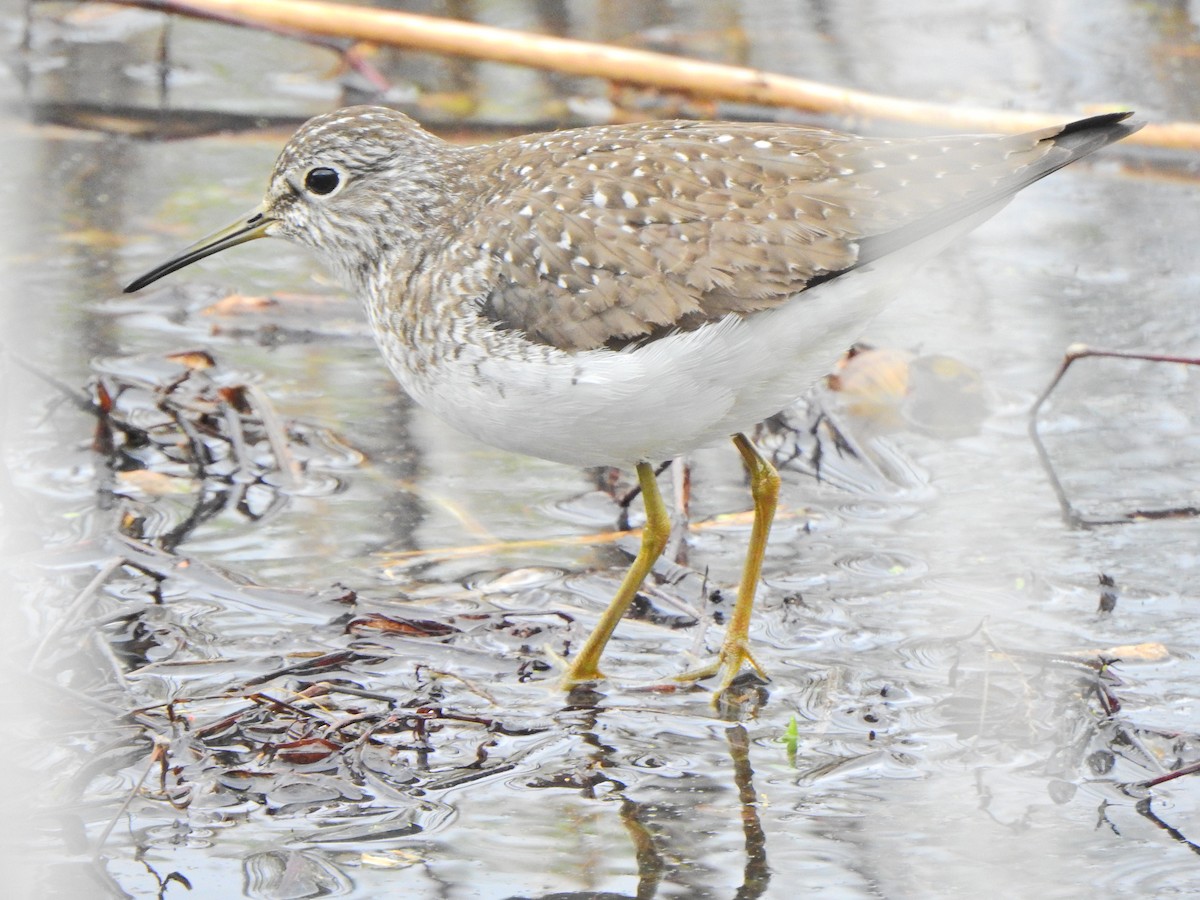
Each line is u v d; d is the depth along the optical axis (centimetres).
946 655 1001
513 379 933
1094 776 881
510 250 938
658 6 2061
